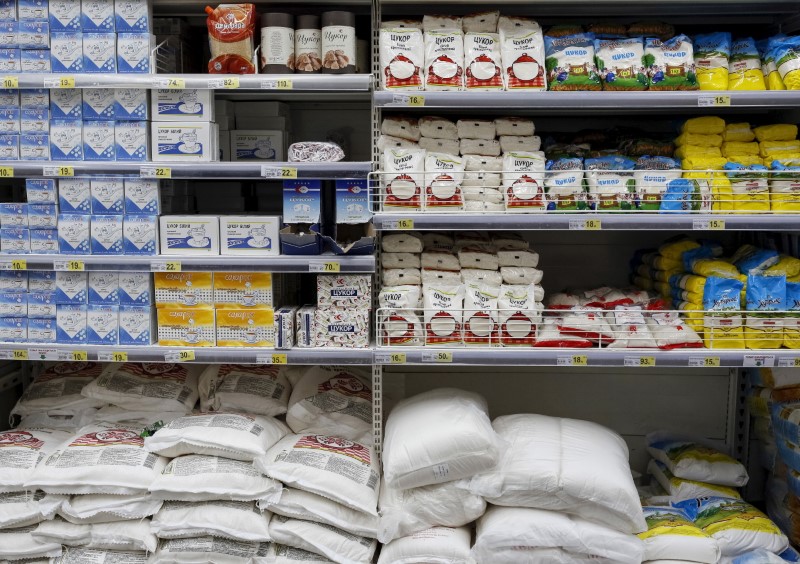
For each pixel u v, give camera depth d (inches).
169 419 109.3
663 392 130.6
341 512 96.3
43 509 96.6
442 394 107.9
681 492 110.8
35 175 101.3
